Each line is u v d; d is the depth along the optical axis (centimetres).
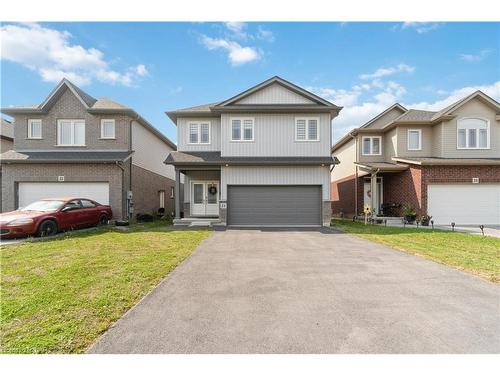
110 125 1573
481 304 423
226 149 1501
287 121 1508
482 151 1605
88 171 1461
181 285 507
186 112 1575
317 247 859
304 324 361
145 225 1438
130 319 372
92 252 764
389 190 1784
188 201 1680
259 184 1457
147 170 1856
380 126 1931
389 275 569
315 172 1459
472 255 733
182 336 331
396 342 320
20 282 507
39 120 1564
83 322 359
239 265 647
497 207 1469
